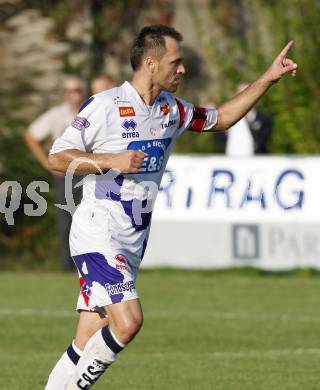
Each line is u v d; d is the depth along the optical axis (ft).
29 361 94.89
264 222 150.71
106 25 223.51
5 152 177.37
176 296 135.13
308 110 195.72
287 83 196.03
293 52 199.11
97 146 69.15
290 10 207.31
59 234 154.92
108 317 68.39
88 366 67.82
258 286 143.02
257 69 208.54
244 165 150.51
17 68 181.47
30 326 114.21
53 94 181.98
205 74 225.56
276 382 85.05
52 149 68.18
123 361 95.09
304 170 149.07
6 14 192.13
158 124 70.28
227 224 151.94
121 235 69.36
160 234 154.51
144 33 69.62
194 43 226.79
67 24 218.38
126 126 68.90
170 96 72.13
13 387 83.20
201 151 190.60
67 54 204.54
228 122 74.90
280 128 195.52
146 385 84.33
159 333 109.91
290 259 151.02
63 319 118.52
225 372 89.45
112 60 225.15
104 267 68.18
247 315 120.88
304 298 133.39
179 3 228.02
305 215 149.48
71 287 143.64
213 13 225.35
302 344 103.60
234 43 220.23
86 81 206.39
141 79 69.56
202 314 121.70
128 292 67.67
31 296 135.64
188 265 153.99
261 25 218.38
